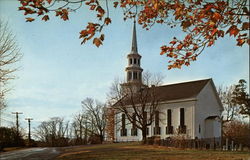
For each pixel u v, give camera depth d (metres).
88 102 84.81
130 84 51.09
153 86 51.38
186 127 54.31
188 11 7.95
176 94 58.25
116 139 63.28
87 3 7.24
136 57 71.12
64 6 7.23
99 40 7.28
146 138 44.91
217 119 56.62
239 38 6.83
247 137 39.12
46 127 98.06
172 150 31.00
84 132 86.44
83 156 25.89
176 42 8.70
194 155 23.94
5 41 22.19
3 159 27.88
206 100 57.31
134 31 73.06
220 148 34.72
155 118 58.09
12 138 60.44
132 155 24.66
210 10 6.83
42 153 34.50
